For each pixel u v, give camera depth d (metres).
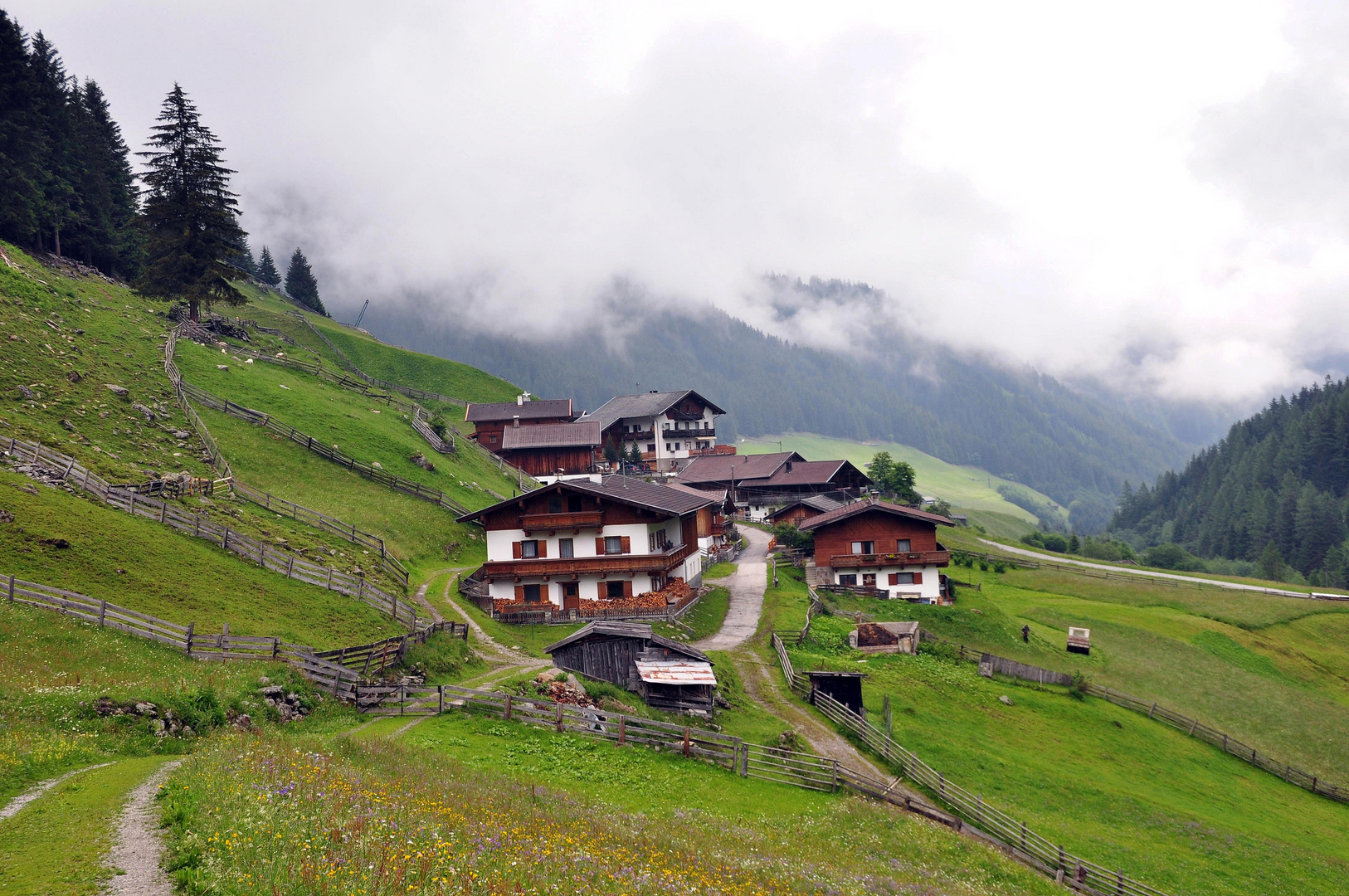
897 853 27.22
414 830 16.03
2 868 13.61
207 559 43.22
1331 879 35.53
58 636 30.03
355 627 42.59
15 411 55.94
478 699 33.59
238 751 22.09
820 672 43.69
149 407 68.31
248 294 187.38
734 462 133.88
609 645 40.84
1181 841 36.84
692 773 30.66
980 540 128.75
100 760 22.56
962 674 54.00
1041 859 31.02
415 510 71.69
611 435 150.50
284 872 13.05
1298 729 58.78
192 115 96.25
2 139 93.56
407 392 143.38
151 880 13.21
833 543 74.81
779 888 19.36
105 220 116.00
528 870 15.38
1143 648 71.31
